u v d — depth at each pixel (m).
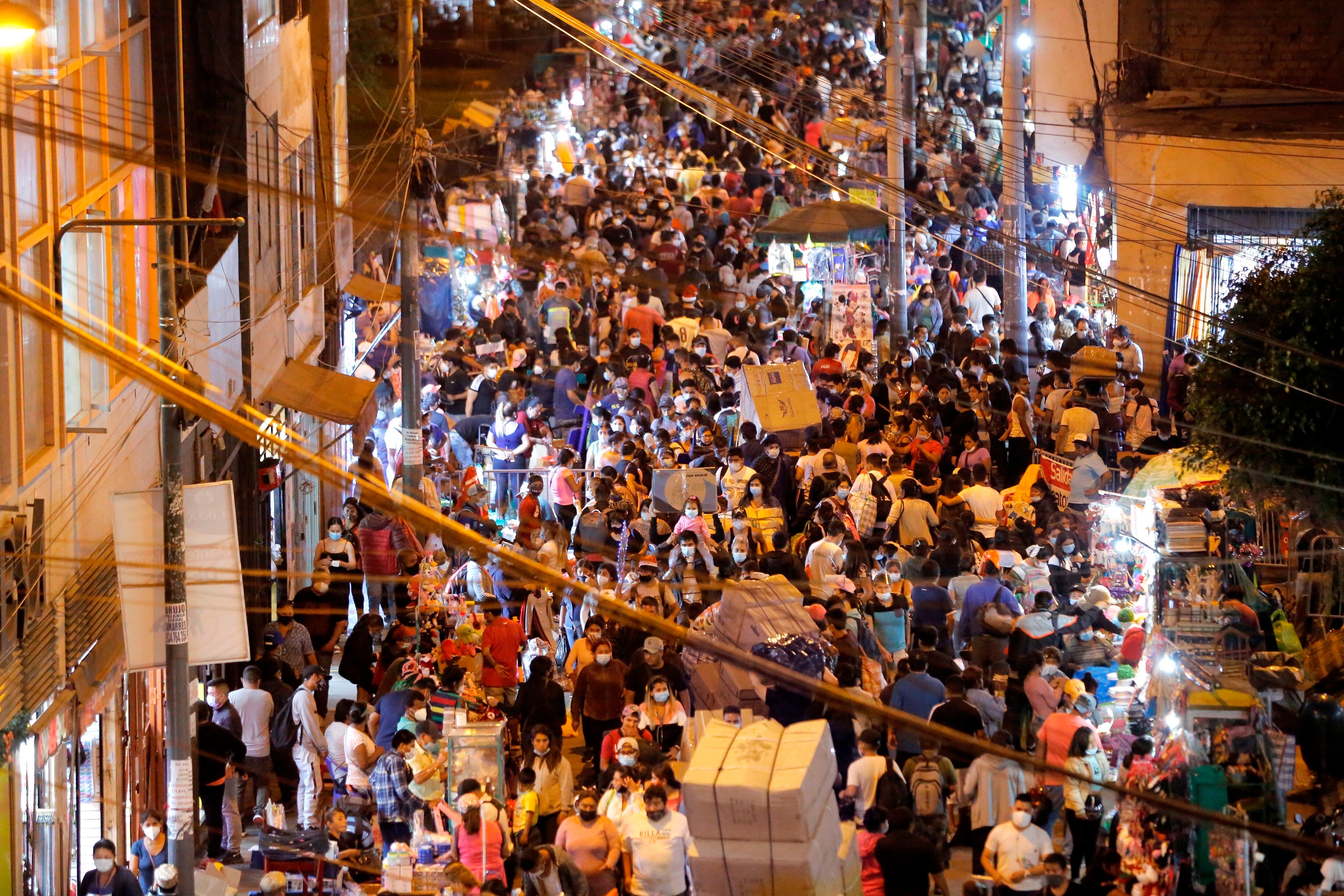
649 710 24.58
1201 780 21.06
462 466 40.38
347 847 23.39
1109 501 33.59
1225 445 29.47
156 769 25.81
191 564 20.33
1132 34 52.31
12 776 18.81
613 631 28.20
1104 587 30.81
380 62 69.00
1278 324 28.94
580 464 40.56
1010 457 39.78
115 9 26.55
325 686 28.67
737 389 40.88
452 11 78.19
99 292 25.03
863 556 29.80
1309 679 27.19
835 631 25.36
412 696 24.22
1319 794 22.52
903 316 50.03
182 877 19.48
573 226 59.59
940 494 34.56
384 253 51.88
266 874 21.61
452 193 56.66
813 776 13.95
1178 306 34.03
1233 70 51.69
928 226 56.44
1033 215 54.84
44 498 21.78
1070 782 22.16
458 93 73.50
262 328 34.97
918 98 67.31
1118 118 51.34
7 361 20.38
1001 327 50.62
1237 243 49.69
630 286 51.25
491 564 31.09
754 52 79.25
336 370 46.59
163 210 20.61
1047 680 24.28
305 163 44.56
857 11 88.44
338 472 10.97
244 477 33.22
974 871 22.09
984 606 27.30
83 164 24.31
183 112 29.58
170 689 19.55
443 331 50.81
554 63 79.25
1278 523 30.44
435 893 21.34
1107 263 52.34
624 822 20.70
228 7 32.91
